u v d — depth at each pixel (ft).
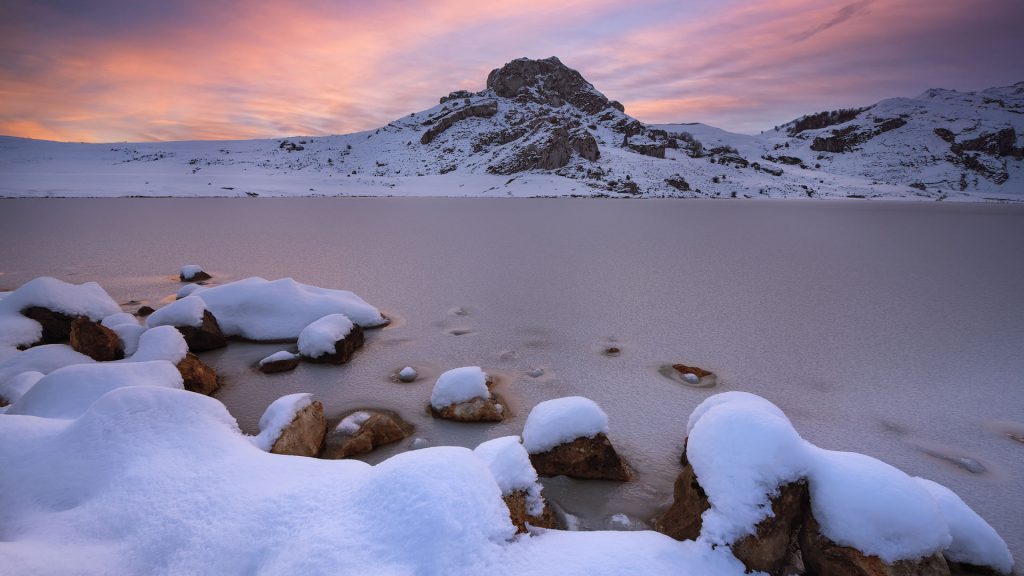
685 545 9.96
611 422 18.99
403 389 22.08
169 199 185.26
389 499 9.29
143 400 13.03
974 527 11.39
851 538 9.67
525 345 28.09
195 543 9.14
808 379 23.38
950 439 17.92
